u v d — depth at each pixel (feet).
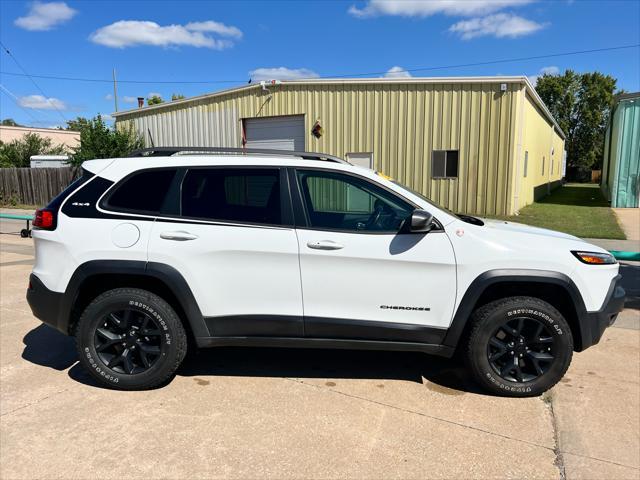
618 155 61.87
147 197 12.66
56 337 16.53
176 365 12.66
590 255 12.32
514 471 9.50
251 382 13.26
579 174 200.64
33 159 96.37
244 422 11.19
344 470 9.48
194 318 12.37
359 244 12.07
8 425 10.98
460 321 12.18
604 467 9.63
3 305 20.08
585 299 12.19
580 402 12.23
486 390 12.67
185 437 10.55
